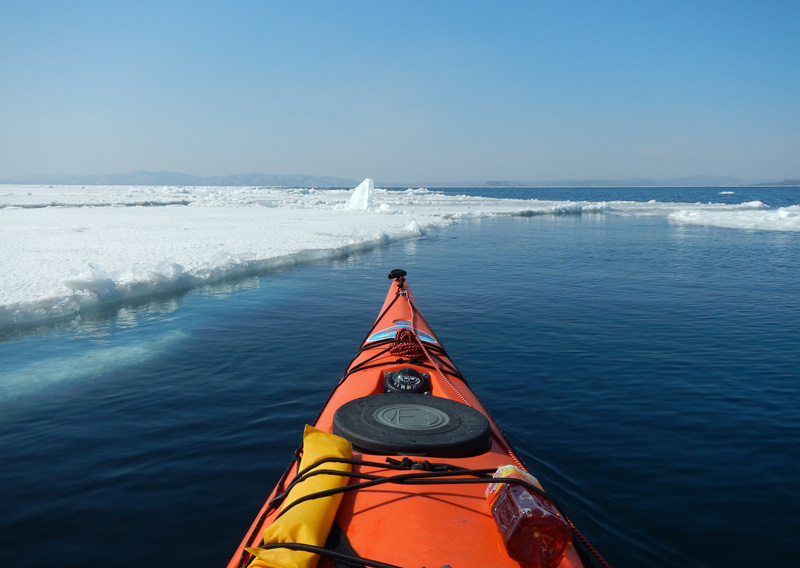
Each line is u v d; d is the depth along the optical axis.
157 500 3.10
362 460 1.95
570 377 5.04
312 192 77.12
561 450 3.64
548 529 1.45
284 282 10.08
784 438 3.81
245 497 3.13
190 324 7.05
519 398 4.54
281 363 5.52
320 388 4.82
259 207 35.19
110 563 2.59
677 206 42.19
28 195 54.06
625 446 3.70
